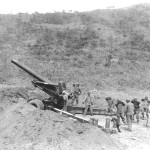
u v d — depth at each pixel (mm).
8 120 10734
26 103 12242
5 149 8992
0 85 21078
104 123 13680
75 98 16484
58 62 27859
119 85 23828
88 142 9594
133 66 28328
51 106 13383
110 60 28906
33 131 9797
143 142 11211
